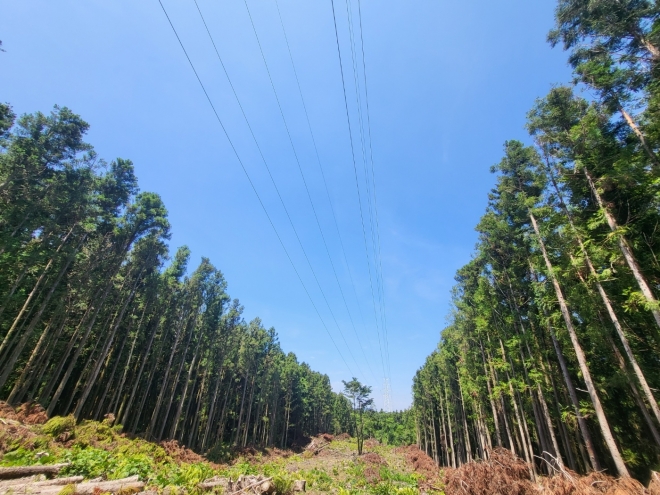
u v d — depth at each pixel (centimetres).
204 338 3866
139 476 974
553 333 1511
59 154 2183
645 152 1148
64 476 869
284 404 6519
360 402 5056
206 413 4375
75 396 3023
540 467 1912
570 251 1336
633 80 1196
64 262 2255
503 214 1898
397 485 2006
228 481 1103
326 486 1847
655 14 1135
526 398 1850
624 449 1362
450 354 3138
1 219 1861
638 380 1140
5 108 1869
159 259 2964
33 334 2416
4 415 1344
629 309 1100
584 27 1323
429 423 5491
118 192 2697
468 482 1066
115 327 2536
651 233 1195
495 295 2002
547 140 1459
